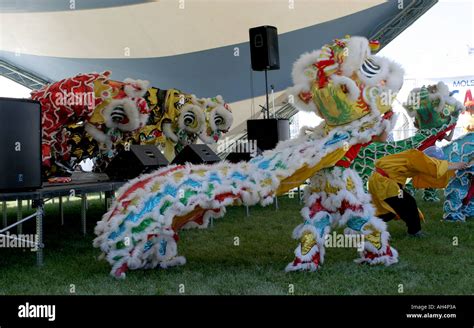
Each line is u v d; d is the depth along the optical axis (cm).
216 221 743
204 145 752
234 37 1242
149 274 451
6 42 1309
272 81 1357
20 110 484
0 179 470
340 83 417
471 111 864
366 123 428
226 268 468
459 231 616
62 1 1079
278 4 1133
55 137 700
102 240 428
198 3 1122
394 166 564
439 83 720
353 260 475
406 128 1142
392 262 450
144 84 725
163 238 465
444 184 586
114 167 679
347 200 436
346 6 1152
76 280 437
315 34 1240
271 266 468
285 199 990
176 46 1280
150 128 888
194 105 916
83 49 1316
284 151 437
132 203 423
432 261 468
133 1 1105
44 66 1442
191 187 413
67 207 1006
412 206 579
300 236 445
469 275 423
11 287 420
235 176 427
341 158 437
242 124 1527
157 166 673
